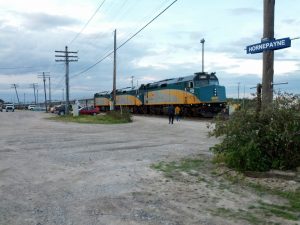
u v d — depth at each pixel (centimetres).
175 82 4575
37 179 941
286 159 968
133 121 3819
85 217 638
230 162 996
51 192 808
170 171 1019
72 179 938
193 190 820
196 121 3559
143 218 634
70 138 1984
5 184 887
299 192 781
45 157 1301
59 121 4072
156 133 2281
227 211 673
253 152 959
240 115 1018
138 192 805
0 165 1145
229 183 877
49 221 618
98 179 934
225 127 1036
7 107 10006
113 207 696
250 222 614
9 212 666
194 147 1511
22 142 1794
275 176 914
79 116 4731
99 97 7369
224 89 4044
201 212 668
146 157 1267
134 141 1795
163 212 668
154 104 5172
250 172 947
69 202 729
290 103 1000
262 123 998
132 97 5975
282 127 973
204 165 1092
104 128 2828
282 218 632
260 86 1051
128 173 1002
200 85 4112
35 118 5119
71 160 1228
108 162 1179
